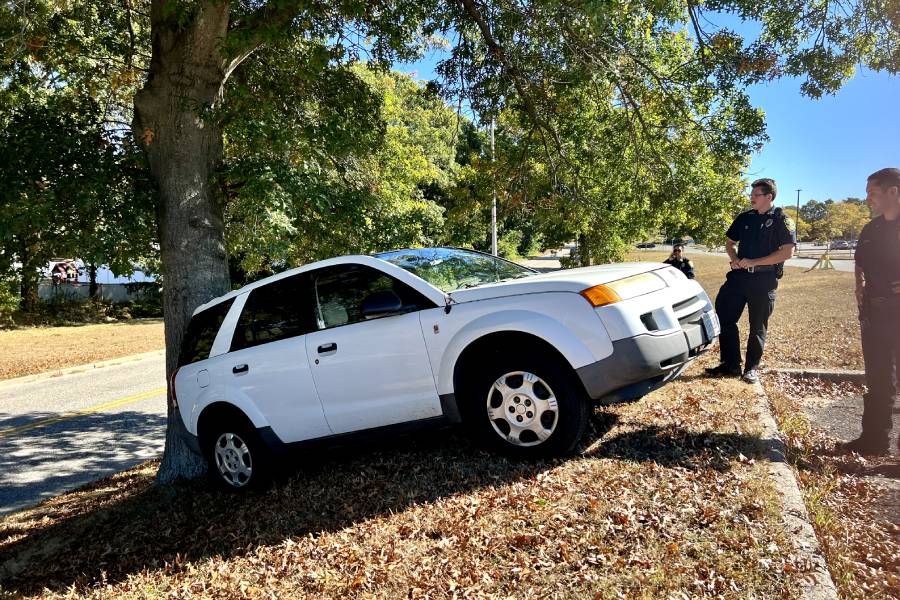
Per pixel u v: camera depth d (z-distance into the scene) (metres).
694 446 4.28
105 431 9.94
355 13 6.34
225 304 5.44
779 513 3.22
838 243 82.19
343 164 8.16
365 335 4.54
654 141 8.12
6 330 27.75
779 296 18.61
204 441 5.32
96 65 8.13
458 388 4.34
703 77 6.92
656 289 4.38
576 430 4.05
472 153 9.32
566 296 4.08
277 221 5.98
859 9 6.45
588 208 8.82
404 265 4.86
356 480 4.56
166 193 6.17
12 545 5.26
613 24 7.02
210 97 6.27
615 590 2.70
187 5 5.69
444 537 3.41
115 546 4.54
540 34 7.21
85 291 36.47
